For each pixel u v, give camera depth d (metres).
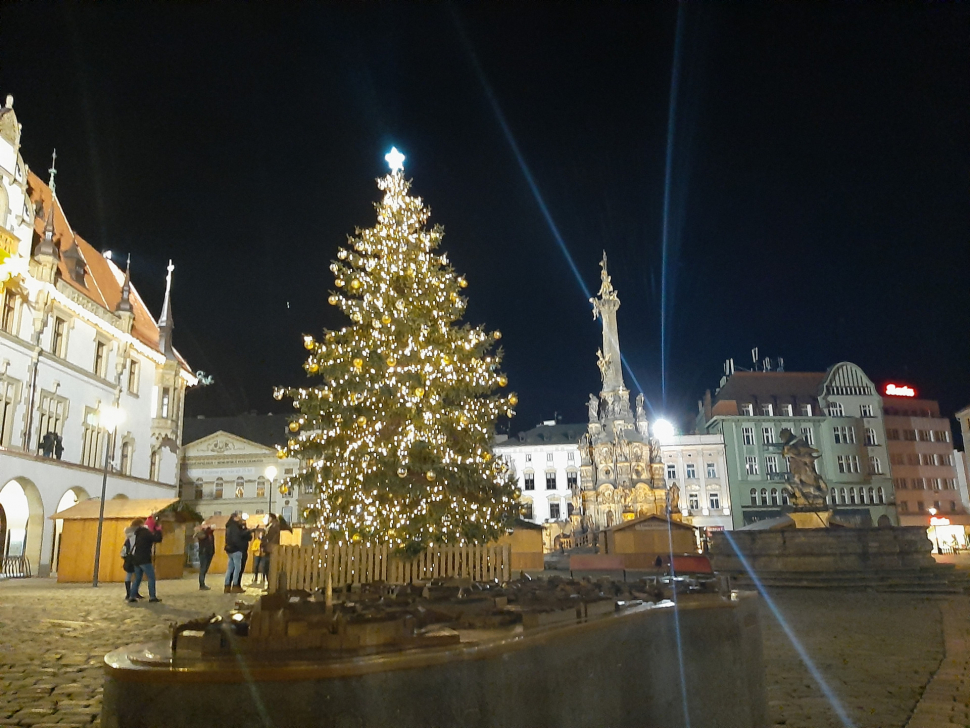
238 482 68.69
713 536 26.14
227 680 3.06
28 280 33.06
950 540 54.09
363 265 18.67
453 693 3.31
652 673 4.61
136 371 44.59
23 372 32.12
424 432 16.45
